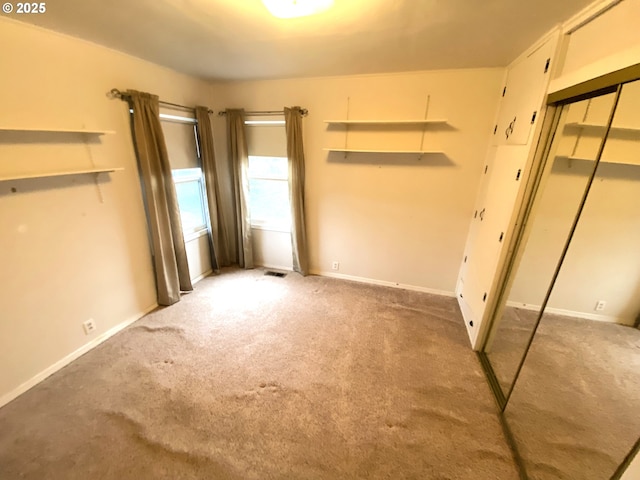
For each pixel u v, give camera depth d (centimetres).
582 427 155
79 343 233
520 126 211
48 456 159
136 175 268
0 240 180
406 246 345
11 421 178
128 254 270
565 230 186
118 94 242
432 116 292
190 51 237
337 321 289
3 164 178
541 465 156
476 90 274
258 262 420
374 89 302
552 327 187
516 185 203
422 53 233
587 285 167
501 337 237
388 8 159
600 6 137
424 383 214
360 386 210
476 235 286
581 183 169
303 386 209
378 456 162
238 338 260
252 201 402
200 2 155
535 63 197
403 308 314
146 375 215
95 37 207
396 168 321
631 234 144
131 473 151
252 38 206
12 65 176
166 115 294
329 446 167
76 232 223
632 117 132
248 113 353
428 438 173
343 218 360
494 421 184
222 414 185
